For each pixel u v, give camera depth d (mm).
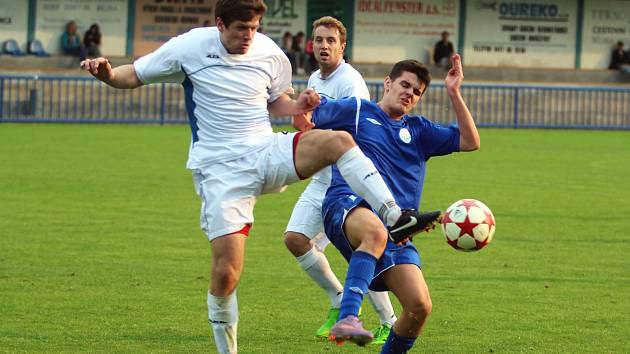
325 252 22391
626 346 14695
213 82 12750
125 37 73000
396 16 76938
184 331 15305
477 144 13258
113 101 56312
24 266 20016
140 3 73062
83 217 26234
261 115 12906
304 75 69438
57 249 21875
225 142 12742
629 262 21422
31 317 15953
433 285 18875
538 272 20219
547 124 59594
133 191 31141
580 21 79438
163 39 73500
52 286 18250
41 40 71188
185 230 24641
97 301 17156
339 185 12812
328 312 16469
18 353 13859
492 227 13031
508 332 15453
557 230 25453
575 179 36531
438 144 13289
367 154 13000
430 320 16172
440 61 75625
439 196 31219
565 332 15484
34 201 28766
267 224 25891
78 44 71250
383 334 14836
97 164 37781
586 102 60656
